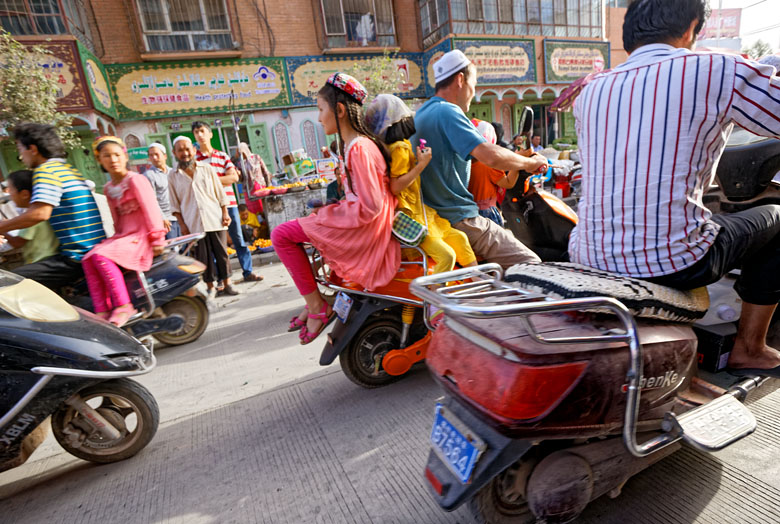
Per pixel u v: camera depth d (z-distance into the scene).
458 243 2.62
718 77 1.33
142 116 11.12
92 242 3.43
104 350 2.20
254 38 11.91
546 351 1.25
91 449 2.34
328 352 2.68
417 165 2.38
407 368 2.78
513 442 1.33
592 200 1.62
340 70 12.93
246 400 2.92
